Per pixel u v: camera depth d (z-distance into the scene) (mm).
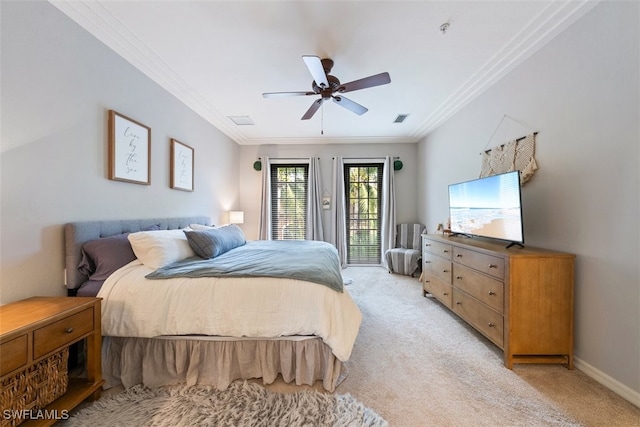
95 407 1483
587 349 1806
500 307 1979
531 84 2295
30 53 1603
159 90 2852
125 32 2020
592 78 1762
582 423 1397
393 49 2275
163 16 1860
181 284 1709
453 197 3180
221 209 4496
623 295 1587
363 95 3201
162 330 1650
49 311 1341
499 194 2318
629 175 1556
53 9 1726
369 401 1559
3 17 1479
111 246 1902
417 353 2088
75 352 1766
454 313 2898
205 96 3184
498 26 1981
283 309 1657
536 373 1830
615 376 1630
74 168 1884
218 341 1702
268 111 3699
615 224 1630
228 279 1728
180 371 1694
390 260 4703
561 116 2002
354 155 5285
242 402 1521
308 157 5297
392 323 2641
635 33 1521
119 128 2254
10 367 1107
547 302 1873
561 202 2002
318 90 2441
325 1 1748
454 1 1752
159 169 2852
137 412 1449
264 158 5223
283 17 1889
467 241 2703
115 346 1732
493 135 2836
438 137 4316
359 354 2070
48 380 1328
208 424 1357
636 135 1521
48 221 1717
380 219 5352
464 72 2646
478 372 1844
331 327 1658
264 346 1725
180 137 3273
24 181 1589
